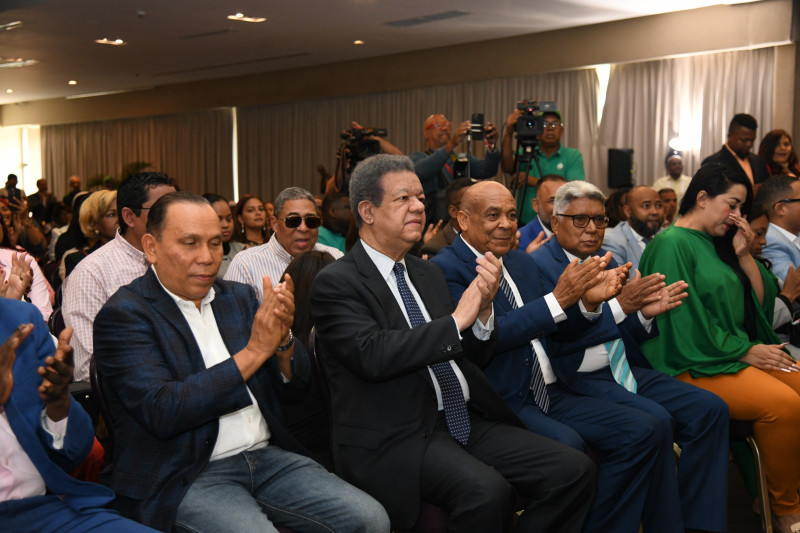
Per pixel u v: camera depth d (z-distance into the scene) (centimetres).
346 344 223
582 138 1022
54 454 187
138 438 204
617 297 287
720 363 315
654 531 272
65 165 1705
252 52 1150
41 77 1377
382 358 217
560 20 944
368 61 1202
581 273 255
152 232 209
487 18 934
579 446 257
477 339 245
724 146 631
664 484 271
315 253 277
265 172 1383
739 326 329
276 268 374
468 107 1118
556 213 309
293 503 210
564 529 233
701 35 883
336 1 855
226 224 473
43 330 193
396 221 238
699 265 326
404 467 222
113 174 1622
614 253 422
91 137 1655
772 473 300
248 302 229
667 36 907
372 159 243
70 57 1184
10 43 1072
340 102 1267
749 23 850
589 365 300
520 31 1009
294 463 219
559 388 294
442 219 498
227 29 992
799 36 827
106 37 1038
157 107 1499
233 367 196
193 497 200
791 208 397
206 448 205
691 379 318
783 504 301
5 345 165
